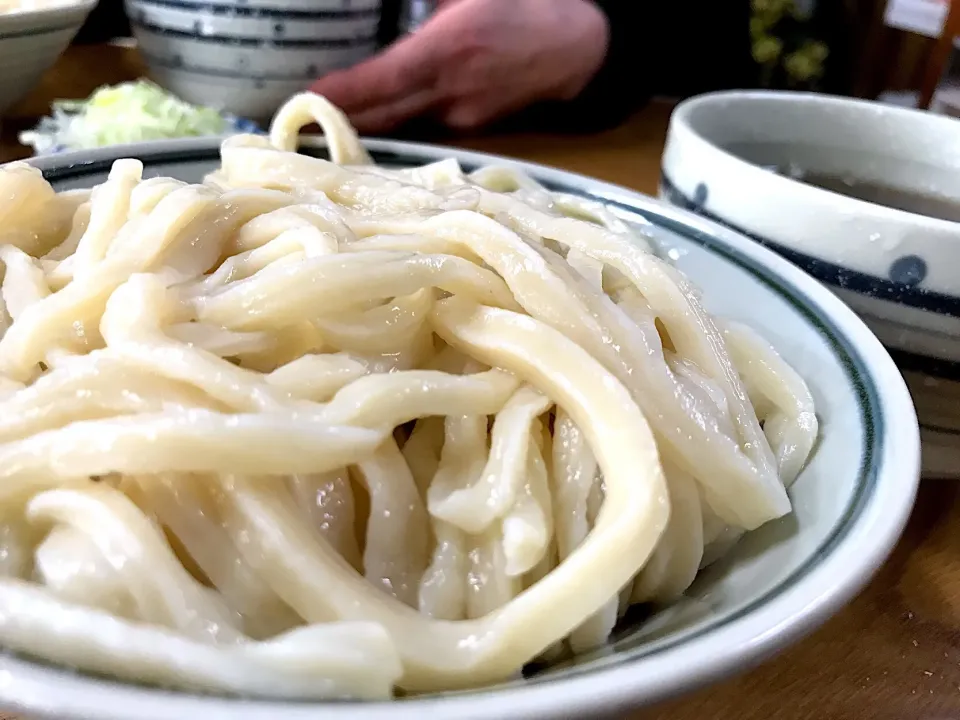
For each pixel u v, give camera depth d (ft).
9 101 1.10
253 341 0.46
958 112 1.55
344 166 0.71
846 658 0.52
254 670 0.35
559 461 0.47
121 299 0.44
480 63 1.23
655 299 0.56
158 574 0.39
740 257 0.69
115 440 0.40
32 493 0.42
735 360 0.59
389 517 0.44
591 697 0.31
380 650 0.37
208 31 1.18
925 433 0.67
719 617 0.37
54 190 0.64
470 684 0.39
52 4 1.13
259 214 0.54
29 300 0.49
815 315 0.61
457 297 0.50
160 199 0.51
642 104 1.59
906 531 0.63
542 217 0.61
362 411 0.43
